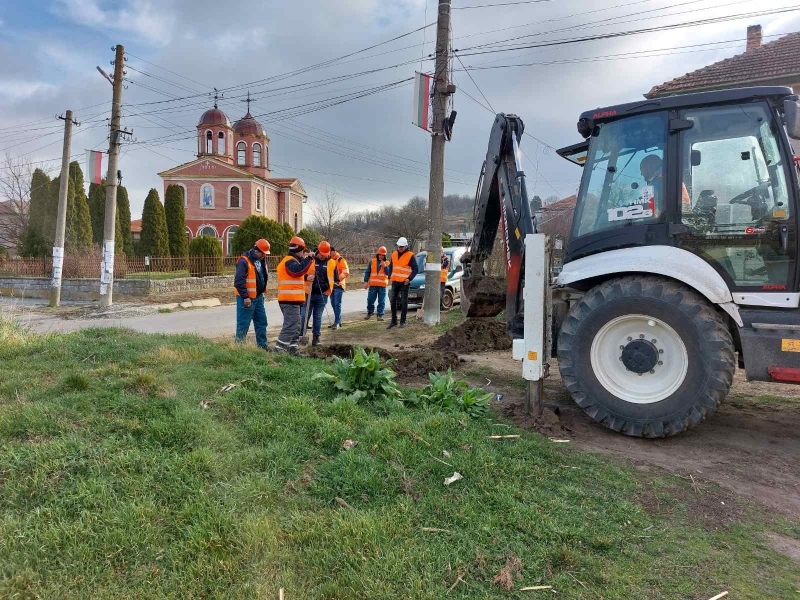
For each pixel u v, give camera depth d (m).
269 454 3.37
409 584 2.35
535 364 4.69
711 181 4.45
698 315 4.18
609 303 4.49
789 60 11.93
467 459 3.55
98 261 21.05
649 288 4.38
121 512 2.57
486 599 2.33
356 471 3.27
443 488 3.22
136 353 5.40
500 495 3.17
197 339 6.45
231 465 3.17
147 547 2.40
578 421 4.86
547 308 4.80
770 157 4.28
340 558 2.49
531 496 3.22
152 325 12.44
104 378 4.36
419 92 10.79
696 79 12.73
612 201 4.84
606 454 4.06
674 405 4.25
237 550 2.44
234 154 47.50
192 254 23.78
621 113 4.81
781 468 3.91
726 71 12.66
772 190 4.26
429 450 3.66
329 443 3.66
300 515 2.82
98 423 3.42
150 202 31.48
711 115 4.47
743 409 5.34
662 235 4.56
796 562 2.73
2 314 8.33
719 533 2.98
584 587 2.47
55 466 2.84
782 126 4.28
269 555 2.44
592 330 4.56
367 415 4.21
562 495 3.29
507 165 5.66
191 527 2.55
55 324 12.92
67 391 4.01
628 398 4.45
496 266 9.70
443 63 11.11
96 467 2.90
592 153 5.02
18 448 3.00
